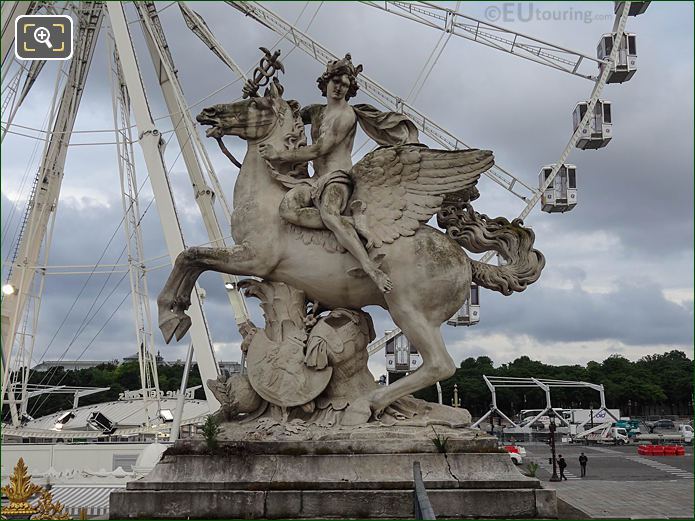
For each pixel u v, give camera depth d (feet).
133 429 104.42
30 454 72.90
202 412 121.29
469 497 23.89
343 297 28.48
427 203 27.91
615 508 33.12
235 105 30.19
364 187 27.89
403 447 25.44
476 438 25.77
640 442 169.89
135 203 92.94
